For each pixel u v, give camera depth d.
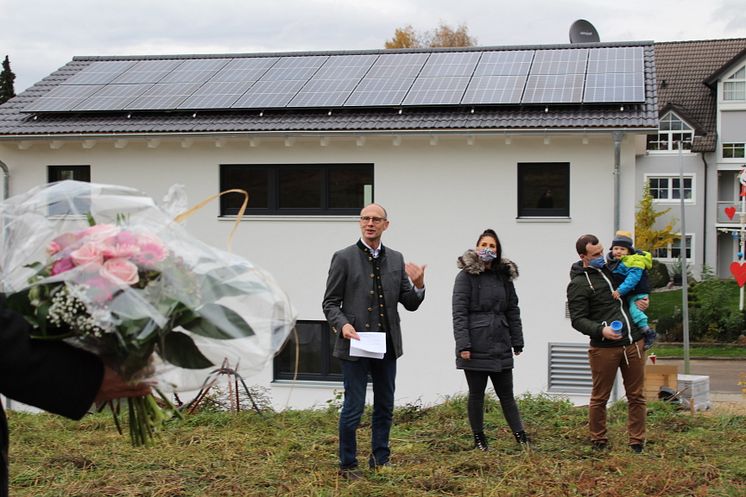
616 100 13.09
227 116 14.28
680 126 39.00
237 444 8.00
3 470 2.44
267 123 13.86
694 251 39.03
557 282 13.33
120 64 17.03
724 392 20.72
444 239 13.68
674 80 41.28
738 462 7.10
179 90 15.16
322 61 16.19
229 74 15.84
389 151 13.77
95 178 14.73
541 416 9.48
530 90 13.74
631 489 6.22
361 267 6.60
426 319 13.73
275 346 2.79
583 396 13.12
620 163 13.00
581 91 13.49
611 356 7.50
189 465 7.10
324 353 14.08
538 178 13.52
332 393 13.70
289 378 14.08
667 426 8.85
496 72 14.66
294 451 7.65
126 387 2.64
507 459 7.13
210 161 14.34
